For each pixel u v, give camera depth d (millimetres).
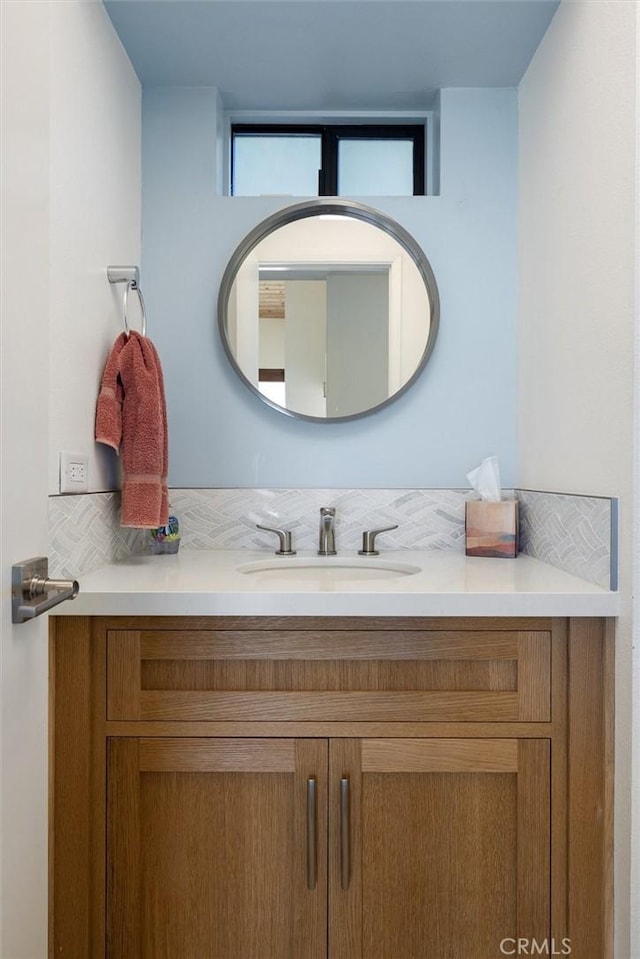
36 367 819
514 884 1155
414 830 1155
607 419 1195
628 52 1109
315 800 1148
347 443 1799
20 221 772
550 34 1530
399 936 1148
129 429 1446
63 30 1230
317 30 1558
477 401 1801
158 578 1289
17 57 761
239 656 1162
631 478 1100
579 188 1341
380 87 1805
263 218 1806
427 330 1789
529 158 1693
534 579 1287
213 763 1153
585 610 1132
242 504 1788
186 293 1801
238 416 1801
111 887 1152
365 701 1153
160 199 1798
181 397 1800
